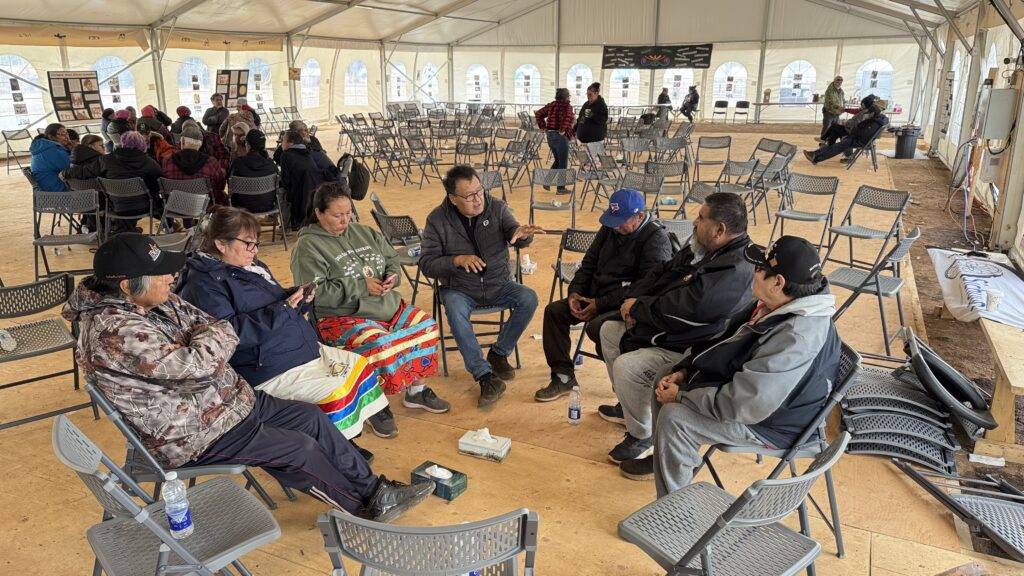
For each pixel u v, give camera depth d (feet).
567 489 9.50
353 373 9.45
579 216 27.27
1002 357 10.21
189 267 8.81
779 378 7.37
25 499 9.38
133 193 21.21
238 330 8.73
